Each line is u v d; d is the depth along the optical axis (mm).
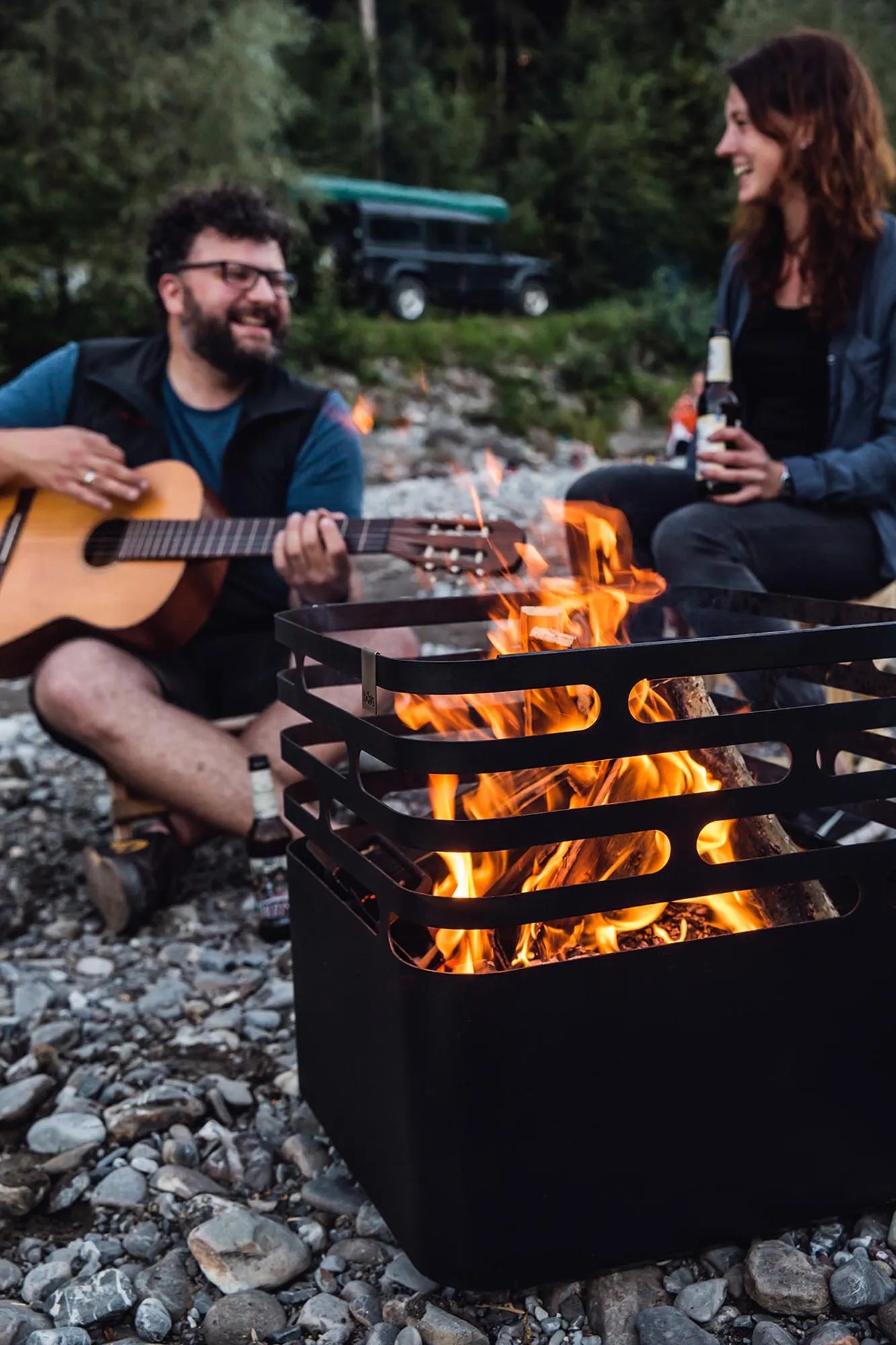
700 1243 1228
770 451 2600
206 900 2422
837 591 2428
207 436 2641
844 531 2377
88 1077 1731
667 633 2383
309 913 1430
